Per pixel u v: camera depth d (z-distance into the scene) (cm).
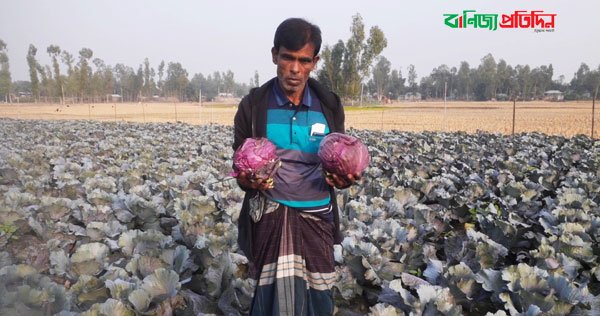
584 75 13400
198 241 508
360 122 4097
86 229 571
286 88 303
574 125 3441
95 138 1947
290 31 289
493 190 895
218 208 717
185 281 429
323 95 320
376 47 7244
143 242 516
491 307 460
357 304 489
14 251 504
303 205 312
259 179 294
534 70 14238
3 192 727
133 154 1380
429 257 549
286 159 312
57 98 10462
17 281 389
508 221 674
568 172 1106
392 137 2009
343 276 473
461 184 963
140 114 5869
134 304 375
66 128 2455
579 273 542
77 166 1034
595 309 394
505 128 3256
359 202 692
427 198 842
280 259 310
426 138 1945
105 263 475
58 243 516
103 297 404
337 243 352
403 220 635
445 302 387
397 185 938
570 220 654
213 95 17112
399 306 419
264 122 312
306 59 295
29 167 1038
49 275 478
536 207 752
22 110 6278
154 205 663
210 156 1298
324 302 322
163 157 1347
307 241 318
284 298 308
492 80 13275
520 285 425
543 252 526
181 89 14575
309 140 313
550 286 425
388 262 501
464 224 764
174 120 4469
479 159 1270
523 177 1031
